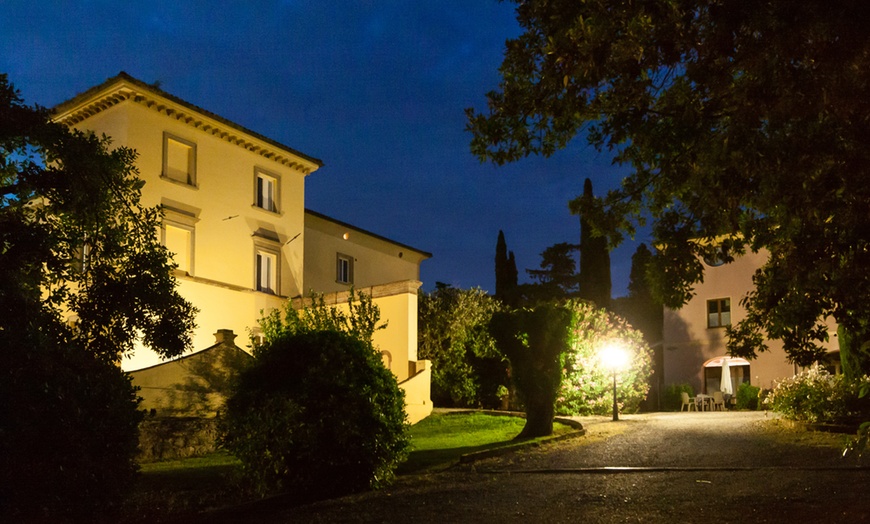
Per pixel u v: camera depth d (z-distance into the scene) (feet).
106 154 33.88
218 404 53.93
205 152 80.43
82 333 32.65
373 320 63.16
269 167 88.63
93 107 74.28
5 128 30.35
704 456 39.45
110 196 34.12
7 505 21.90
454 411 72.08
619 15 26.94
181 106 76.13
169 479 37.86
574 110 30.53
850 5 21.24
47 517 22.72
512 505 28.66
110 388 24.89
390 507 29.84
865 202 22.79
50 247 31.35
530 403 51.11
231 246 82.02
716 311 103.76
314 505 31.81
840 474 31.78
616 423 60.70
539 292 151.94
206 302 77.51
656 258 31.37
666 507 26.73
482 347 82.74
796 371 91.91
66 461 22.79
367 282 107.24
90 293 33.12
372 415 35.29
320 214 98.22
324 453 34.04
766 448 41.34
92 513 23.73
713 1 25.35
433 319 86.99
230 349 56.24
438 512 28.09
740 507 26.00
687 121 27.94
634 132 30.40
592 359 75.77
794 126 25.26
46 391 22.97
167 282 34.94
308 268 96.37
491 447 45.98
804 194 23.95
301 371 35.12
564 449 45.50
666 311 108.99
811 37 22.50
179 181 76.64
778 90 23.72
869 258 22.98
